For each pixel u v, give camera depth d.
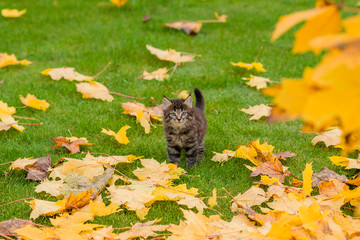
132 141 5.34
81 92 6.49
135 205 3.52
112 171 4.19
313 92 1.04
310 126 1.33
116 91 6.93
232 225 3.02
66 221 3.12
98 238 2.92
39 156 4.80
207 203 3.85
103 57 8.30
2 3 11.98
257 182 3.95
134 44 8.87
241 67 7.79
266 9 11.28
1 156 4.76
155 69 7.80
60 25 10.30
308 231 2.75
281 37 9.36
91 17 10.88
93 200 3.70
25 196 3.96
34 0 12.36
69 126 5.72
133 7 11.60
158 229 3.05
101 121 5.81
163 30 9.84
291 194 3.61
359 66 0.89
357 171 4.41
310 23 1.14
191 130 4.83
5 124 5.30
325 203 3.33
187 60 7.65
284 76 7.38
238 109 6.25
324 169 4.20
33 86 6.96
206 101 6.56
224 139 5.36
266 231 2.84
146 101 6.59
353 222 3.03
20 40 9.25
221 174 4.46
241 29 9.91
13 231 2.84
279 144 5.12
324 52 8.40
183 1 11.98
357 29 0.99
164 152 5.10
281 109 1.20
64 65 7.98
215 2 12.10
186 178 4.41
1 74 7.50
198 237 2.75
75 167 4.18
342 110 0.91
